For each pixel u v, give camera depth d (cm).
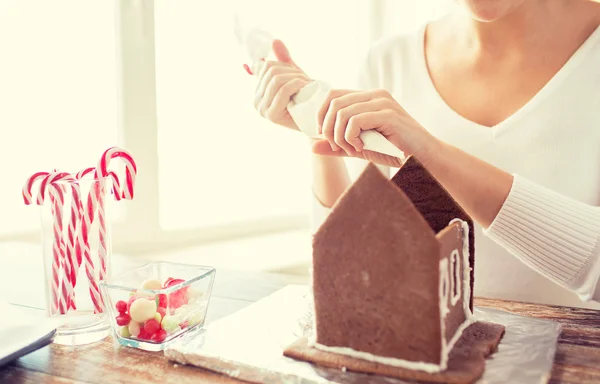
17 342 71
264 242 226
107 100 194
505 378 62
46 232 79
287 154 240
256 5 221
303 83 102
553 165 123
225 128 225
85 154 197
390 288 65
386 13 220
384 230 65
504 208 93
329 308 69
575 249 93
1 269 123
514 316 85
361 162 143
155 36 194
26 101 197
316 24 229
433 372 63
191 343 73
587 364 68
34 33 195
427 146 91
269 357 69
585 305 125
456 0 100
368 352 67
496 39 123
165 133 210
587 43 119
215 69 218
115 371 69
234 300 99
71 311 80
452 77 132
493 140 126
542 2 121
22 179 197
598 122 119
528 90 125
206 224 219
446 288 67
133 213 195
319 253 69
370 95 93
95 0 190
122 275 82
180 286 77
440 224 77
